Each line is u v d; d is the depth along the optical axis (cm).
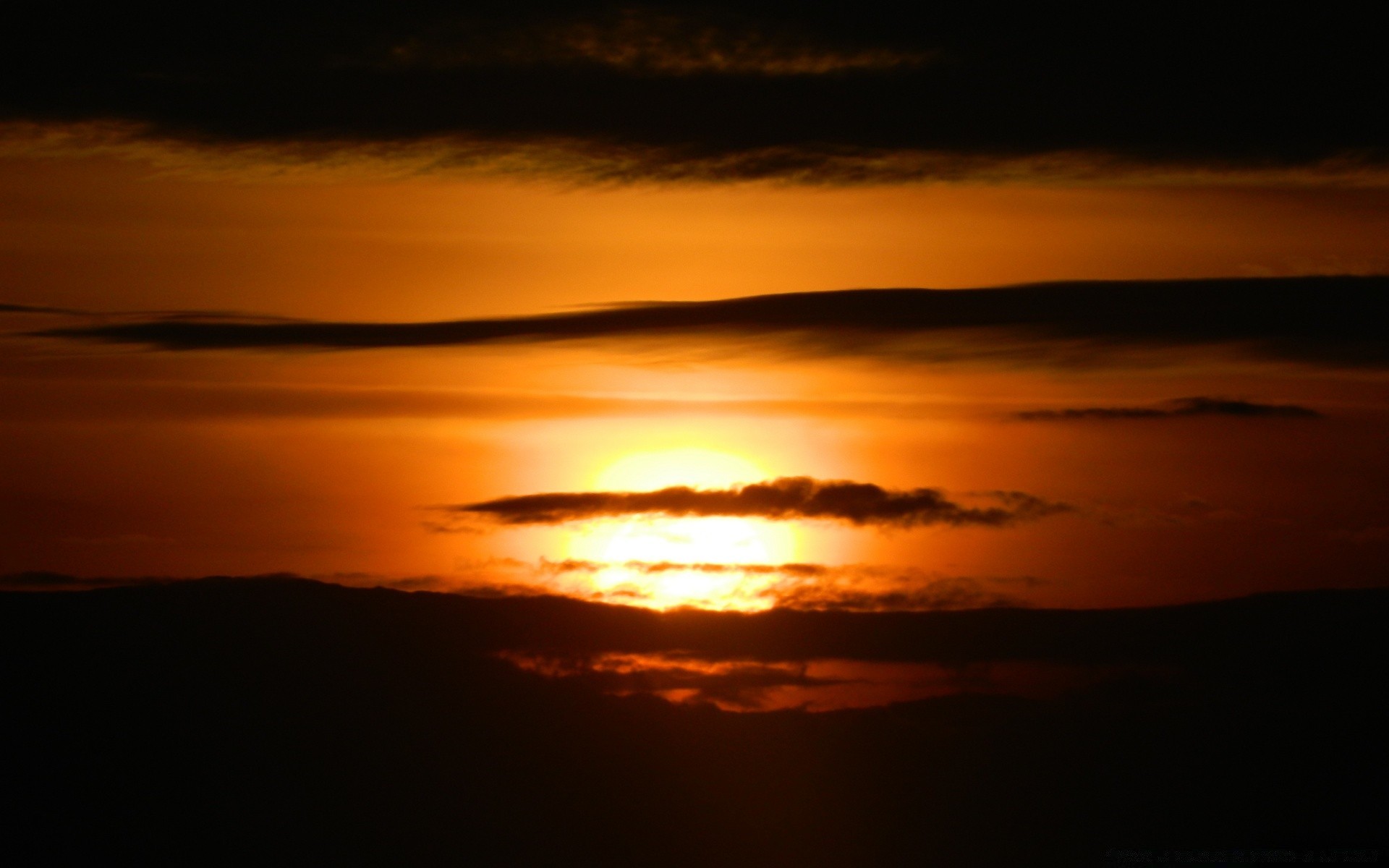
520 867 11006
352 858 10819
